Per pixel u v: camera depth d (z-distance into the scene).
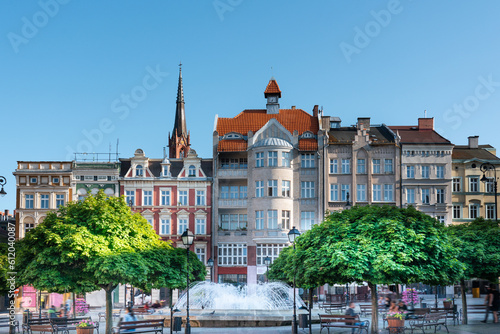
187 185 79.69
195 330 41.38
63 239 40.75
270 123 81.38
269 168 79.12
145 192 79.38
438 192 80.44
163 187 79.56
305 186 80.38
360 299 72.25
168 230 79.00
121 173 80.38
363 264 34.47
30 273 40.78
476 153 84.62
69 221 43.31
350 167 80.31
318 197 79.38
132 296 68.00
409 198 80.38
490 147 90.19
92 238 42.03
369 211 38.28
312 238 38.84
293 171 80.44
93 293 75.94
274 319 43.88
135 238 46.19
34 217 77.81
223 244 79.00
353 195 79.62
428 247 35.62
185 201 79.56
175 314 45.28
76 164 79.06
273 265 63.19
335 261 34.72
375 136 83.62
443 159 80.69
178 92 159.38
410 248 34.94
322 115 89.12
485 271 44.84
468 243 45.59
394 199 79.94
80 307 59.34
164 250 48.09
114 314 58.84
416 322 45.91
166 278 47.53
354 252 34.72
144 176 79.50
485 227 48.34
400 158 80.50
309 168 80.38
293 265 40.31
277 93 86.00
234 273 78.12
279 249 78.06
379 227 36.19
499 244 45.72
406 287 76.31
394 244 34.91
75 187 78.69
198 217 79.31
